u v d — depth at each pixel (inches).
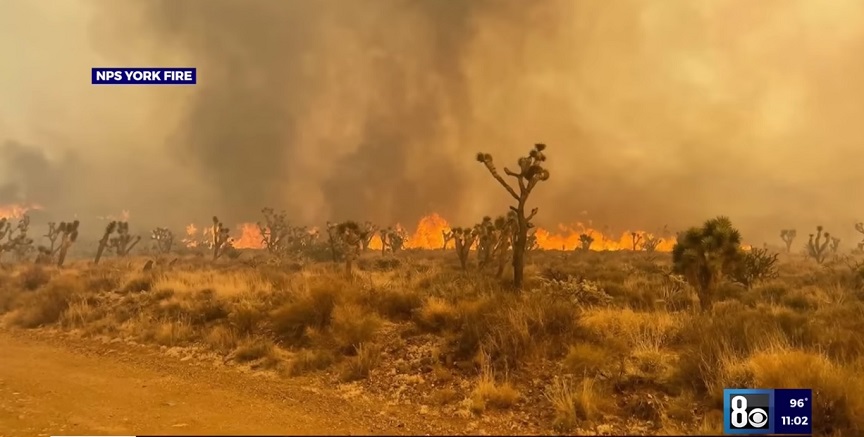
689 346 299.9
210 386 299.4
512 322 320.5
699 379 254.8
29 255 2015.3
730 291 587.8
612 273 753.6
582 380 264.8
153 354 391.5
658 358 283.9
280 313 418.3
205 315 471.5
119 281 683.4
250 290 549.3
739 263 465.7
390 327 390.6
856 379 233.5
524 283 564.4
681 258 479.5
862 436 202.8
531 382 274.7
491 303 372.8
